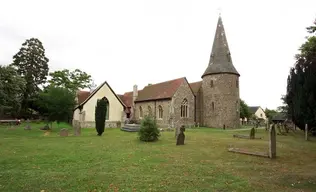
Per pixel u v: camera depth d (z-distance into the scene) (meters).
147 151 13.46
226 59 39.00
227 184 7.45
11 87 30.55
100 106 23.06
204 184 7.43
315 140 19.28
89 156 11.88
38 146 15.10
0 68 30.16
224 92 37.38
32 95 47.09
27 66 47.84
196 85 43.12
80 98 37.22
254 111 83.88
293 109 25.86
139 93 45.84
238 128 37.38
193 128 34.59
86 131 27.92
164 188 7.01
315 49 21.33
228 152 13.17
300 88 24.08
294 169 9.54
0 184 7.40
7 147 14.62
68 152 12.98
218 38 40.53
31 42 48.97
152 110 39.34
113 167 9.59
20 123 40.12
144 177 8.12
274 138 11.84
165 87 39.31
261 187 7.23
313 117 23.03
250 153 12.41
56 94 30.00
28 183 7.49
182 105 36.69
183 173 8.71
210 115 38.62
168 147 14.96
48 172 8.80
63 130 22.09
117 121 36.56
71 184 7.38
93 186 7.18
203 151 13.49
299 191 6.92
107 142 17.41
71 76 50.69
